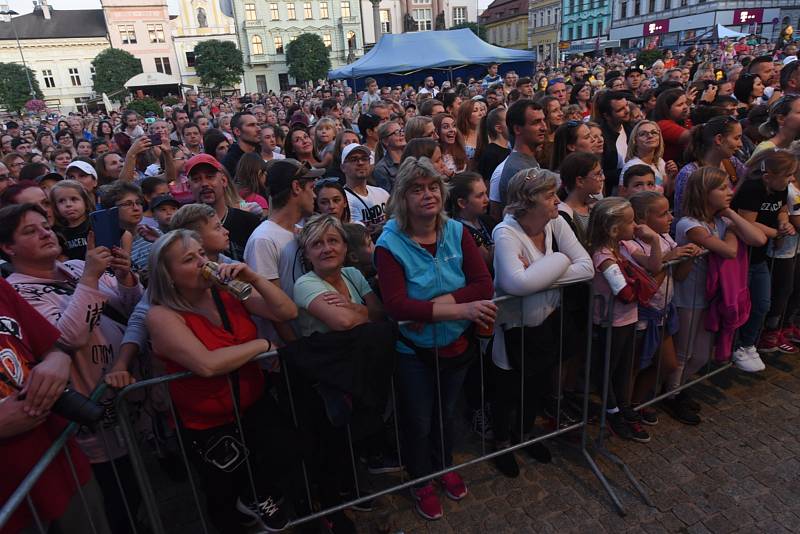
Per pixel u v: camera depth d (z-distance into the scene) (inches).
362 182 133.7
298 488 83.3
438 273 85.1
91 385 81.6
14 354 63.8
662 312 107.2
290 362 77.3
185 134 249.1
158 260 72.8
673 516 91.7
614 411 112.0
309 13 1964.8
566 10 2210.9
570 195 114.0
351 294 90.6
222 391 76.8
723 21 1531.7
